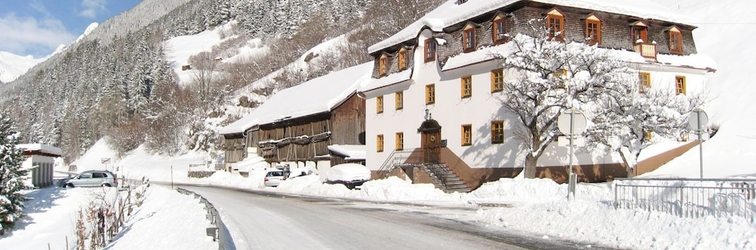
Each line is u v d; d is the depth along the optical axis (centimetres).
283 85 10425
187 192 3431
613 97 2766
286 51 14312
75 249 2319
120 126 12788
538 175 3027
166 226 2177
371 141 4519
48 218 3281
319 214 2244
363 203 2848
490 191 2861
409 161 4019
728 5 4897
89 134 14075
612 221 1483
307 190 4169
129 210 3144
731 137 3366
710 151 3294
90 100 15888
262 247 1386
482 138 3344
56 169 12812
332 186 3853
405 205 2673
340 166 4178
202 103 10706
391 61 4347
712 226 1240
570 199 1792
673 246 1238
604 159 3244
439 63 3712
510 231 1630
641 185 1559
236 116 9544
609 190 2409
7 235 2936
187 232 1783
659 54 3531
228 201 3117
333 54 11038
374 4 12700
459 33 3575
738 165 2933
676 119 2731
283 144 6419
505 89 3091
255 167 6538
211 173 7225
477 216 2019
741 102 3678
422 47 3959
